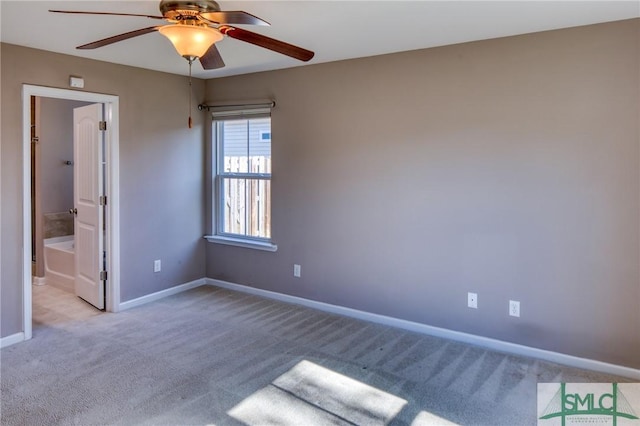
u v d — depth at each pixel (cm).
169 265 459
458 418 240
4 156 328
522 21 276
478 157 326
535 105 302
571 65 288
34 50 339
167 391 266
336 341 344
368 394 264
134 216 421
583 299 295
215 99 471
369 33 302
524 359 312
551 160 299
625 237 280
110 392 265
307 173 413
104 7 252
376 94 368
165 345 335
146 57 373
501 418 240
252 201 464
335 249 403
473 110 325
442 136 339
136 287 428
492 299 328
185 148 465
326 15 265
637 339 281
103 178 406
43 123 504
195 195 481
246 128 462
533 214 308
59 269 490
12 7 252
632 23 270
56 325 375
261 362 306
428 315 357
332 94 392
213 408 248
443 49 334
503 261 322
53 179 516
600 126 282
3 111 326
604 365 292
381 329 369
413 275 362
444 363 306
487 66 317
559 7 252
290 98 418
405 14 263
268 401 256
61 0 240
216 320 389
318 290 418
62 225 527
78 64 367
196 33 216
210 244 495
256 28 291
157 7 251
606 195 284
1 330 332
